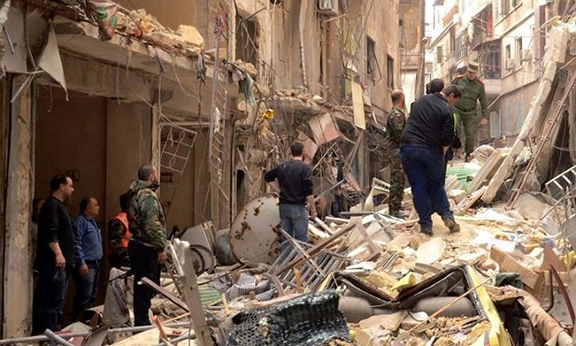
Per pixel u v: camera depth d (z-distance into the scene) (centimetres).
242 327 536
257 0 1781
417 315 649
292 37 2116
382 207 1443
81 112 1202
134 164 1166
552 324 559
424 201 995
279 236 1109
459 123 1561
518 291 658
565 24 1397
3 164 777
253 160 1592
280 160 1762
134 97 1114
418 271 860
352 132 2658
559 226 1056
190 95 1180
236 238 1126
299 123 1934
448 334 602
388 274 829
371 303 679
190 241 1145
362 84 2702
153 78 1160
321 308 554
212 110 1116
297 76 2112
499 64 4247
